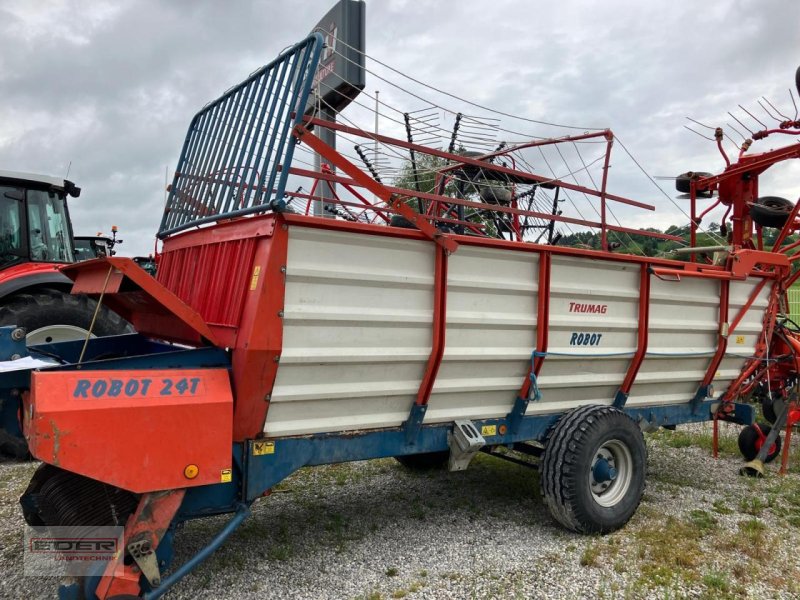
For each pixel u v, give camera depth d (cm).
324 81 570
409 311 380
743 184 636
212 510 331
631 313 492
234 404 330
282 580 365
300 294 339
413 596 347
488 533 442
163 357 324
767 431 649
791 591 359
